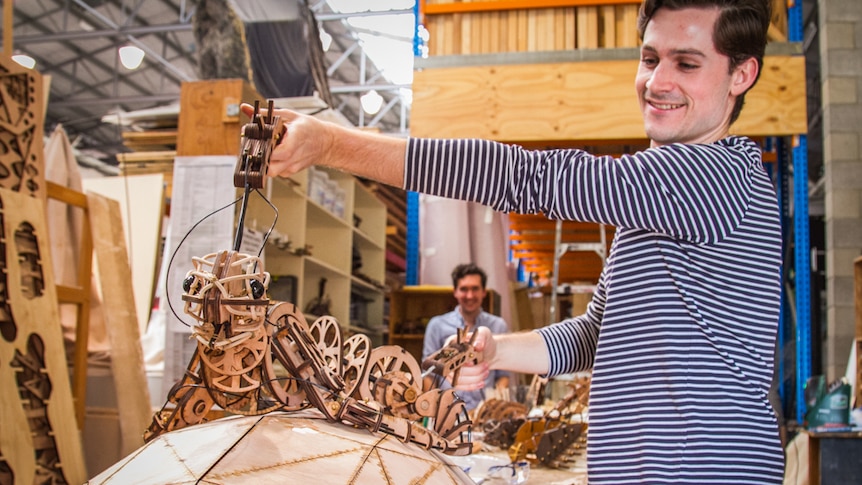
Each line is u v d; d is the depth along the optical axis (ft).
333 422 2.93
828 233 16.26
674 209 3.41
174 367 10.74
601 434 3.62
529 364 4.51
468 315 14.75
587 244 14.37
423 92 10.16
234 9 17.92
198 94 11.34
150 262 12.72
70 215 10.52
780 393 14.92
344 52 28.09
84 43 31.37
